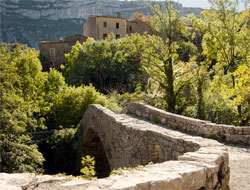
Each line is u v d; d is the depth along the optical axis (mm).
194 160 4086
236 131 8289
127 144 8883
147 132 7582
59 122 25812
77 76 36656
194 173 3428
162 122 9578
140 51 20250
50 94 25297
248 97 14000
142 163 7734
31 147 13672
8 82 13391
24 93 24016
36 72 29547
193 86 20297
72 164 18641
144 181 2838
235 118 18016
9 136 12336
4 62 14023
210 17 20438
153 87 20875
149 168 3613
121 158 9414
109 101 25422
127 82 33500
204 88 19812
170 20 18781
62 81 27594
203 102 18734
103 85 38531
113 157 10430
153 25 19938
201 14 20594
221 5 19672
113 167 10375
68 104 25422
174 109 19172
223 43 19984
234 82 19000
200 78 19672
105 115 12023
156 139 7098
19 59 29234
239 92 14008
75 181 2902
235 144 8219
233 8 19594
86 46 39125
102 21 52312
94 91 25938
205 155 4301
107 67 35812
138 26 55688
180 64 20203
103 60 35844
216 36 20062
